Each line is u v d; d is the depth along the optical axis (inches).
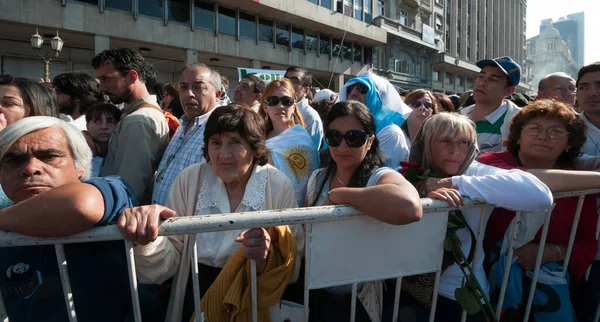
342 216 47.8
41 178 49.1
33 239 40.6
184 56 657.0
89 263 49.1
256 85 163.0
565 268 67.6
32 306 47.3
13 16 463.8
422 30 1126.4
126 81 102.2
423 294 59.3
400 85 1066.7
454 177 60.4
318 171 78.4
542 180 61.6
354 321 53.0
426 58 1191.6
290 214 45.9
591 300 74.4
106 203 43.3
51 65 558.6
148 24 588.1
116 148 94.3
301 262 61.8
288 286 62.2
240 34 713.0
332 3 869.2
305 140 98.8
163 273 56.0
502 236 65.0
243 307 51.6
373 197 46.9
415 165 68.9
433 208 52.6
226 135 61.6
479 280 62.4
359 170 66.1
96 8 532.1
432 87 1223.5
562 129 68.9
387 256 52.2
